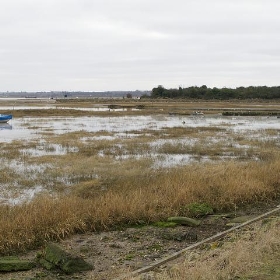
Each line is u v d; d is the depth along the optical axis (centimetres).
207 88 14775
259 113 6097
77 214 991
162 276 610
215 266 624
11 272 714
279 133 3525
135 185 1362
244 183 1279
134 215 1020
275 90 13712
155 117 5866
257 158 2202
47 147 2564
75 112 6925
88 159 2055
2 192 1410
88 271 712
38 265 745
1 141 2914
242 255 651
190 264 645
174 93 14975
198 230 966
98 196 1238
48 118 5728
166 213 1059
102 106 9700
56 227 912
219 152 2408
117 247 847
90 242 879
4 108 8375
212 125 4419
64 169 1803
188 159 2147
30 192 1420
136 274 646
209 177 1368
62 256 726
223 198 1184
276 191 1305
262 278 589
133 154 2303
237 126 4275
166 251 818
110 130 3834
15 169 1825
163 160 2103
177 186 1241
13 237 849
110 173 1695
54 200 1119
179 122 4891
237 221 1012
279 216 998
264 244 708
